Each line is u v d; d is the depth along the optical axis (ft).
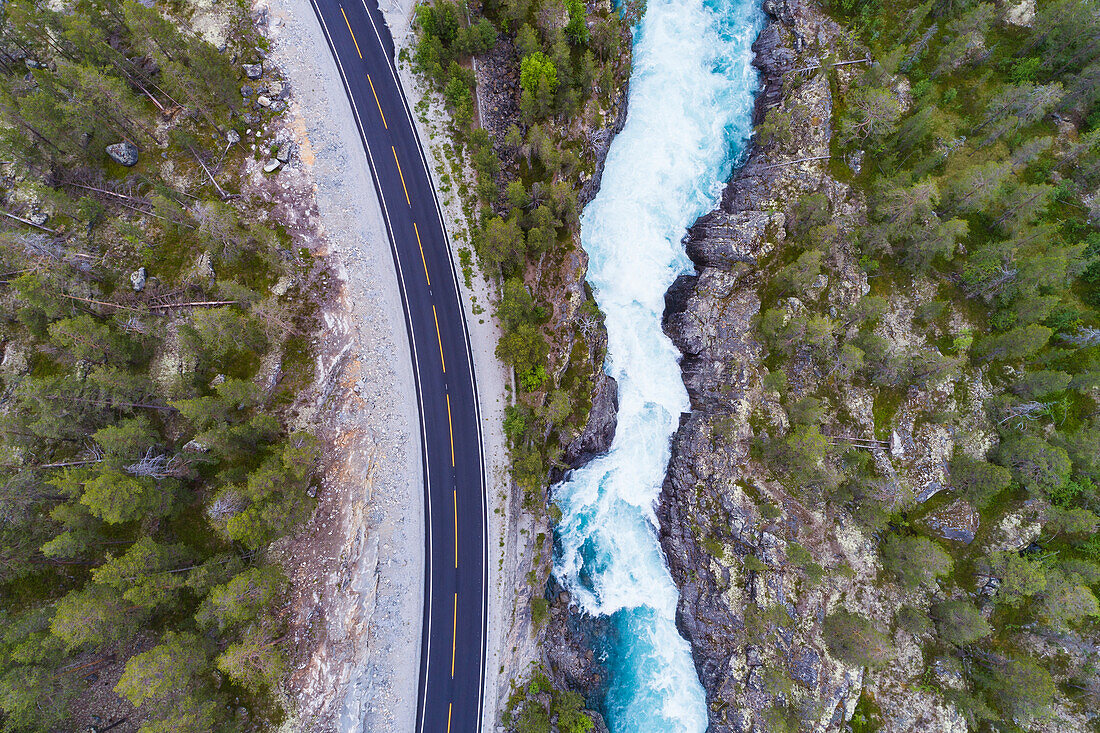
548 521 200.85
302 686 159.94
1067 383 177.58
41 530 143.64
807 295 203.31
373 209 199.72
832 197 208.74
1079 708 165.48
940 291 202.49
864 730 174.40
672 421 217.97
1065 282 191.42
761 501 191.62
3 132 159.33
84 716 142.61
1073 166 204.33
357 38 204.33
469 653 180.45
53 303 150.20
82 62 174.09
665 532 210.79
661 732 191.42
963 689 172.86
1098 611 159.12
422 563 185.06
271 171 191.11
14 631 129.90
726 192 229.25
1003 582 172.35
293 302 185.26
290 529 162.71
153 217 177.58
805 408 189.47
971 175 184.96
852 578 185.47
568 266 207.41
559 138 209.46
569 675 191.11
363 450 185.37
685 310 219.20
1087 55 198.49
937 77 214.28
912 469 190.29
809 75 219.00
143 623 150.82
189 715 131.64
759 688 179.63
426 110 205.36
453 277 201.26
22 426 147.95
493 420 196.44
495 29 206.80
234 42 194.39
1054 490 180.34
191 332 160.45
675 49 234.99
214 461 160.66
